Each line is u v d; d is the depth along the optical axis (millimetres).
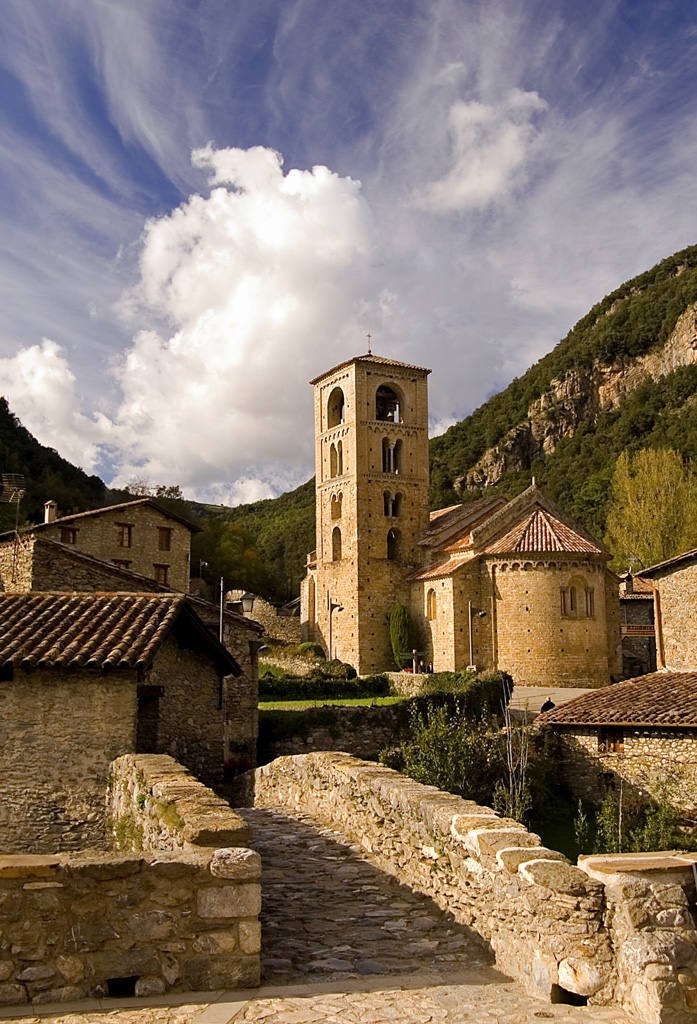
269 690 46312
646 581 71562
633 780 29188
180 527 49531
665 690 31109
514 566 56750
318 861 13422
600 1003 7594
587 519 113688
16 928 7473
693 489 82750
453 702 37469
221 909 7996
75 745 16016
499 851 9109
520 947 8414
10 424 99500
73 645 16531
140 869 7863
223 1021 7020
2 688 16000
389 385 72688
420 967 8805
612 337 199500
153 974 7738
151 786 11562
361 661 67000
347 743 34250
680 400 144250
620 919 7719
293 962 8938
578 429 174750
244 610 32375
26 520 64812
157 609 18891
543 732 31672
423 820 11578
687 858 8383
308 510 142375
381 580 68750
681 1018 7043
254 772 22047
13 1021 6934
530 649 55750
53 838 15609
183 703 20297
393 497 71000
